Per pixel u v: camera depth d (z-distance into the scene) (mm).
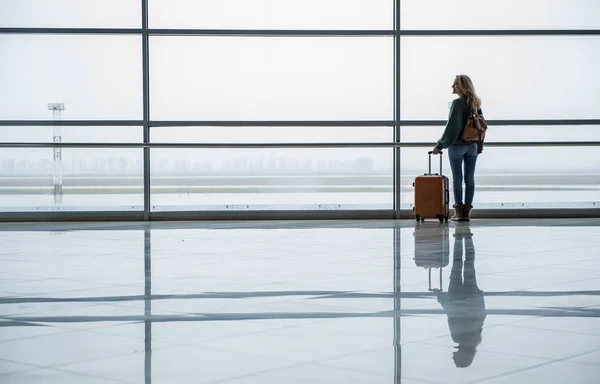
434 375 3045
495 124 12984
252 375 3072
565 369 3121
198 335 3812
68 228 10727
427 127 12969
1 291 5172
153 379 3035
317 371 3121
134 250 7719
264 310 4445
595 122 13062
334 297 4867
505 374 3051
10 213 12102
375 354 3396
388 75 13141
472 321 4102
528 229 10148
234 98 13445
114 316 4301
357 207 13141
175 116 13086
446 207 11508
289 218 12328
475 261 6648
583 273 5887
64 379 3043
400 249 7672
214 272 6039
